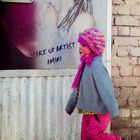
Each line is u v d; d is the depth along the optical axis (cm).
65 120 514
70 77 514
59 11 505
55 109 509
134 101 544
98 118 409
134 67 541
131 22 535
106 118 413
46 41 503
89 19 516
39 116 502
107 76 403
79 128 520
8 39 488
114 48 532
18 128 495
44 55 504
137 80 543
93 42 404
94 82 404
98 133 412
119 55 534
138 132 544
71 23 510
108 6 519
